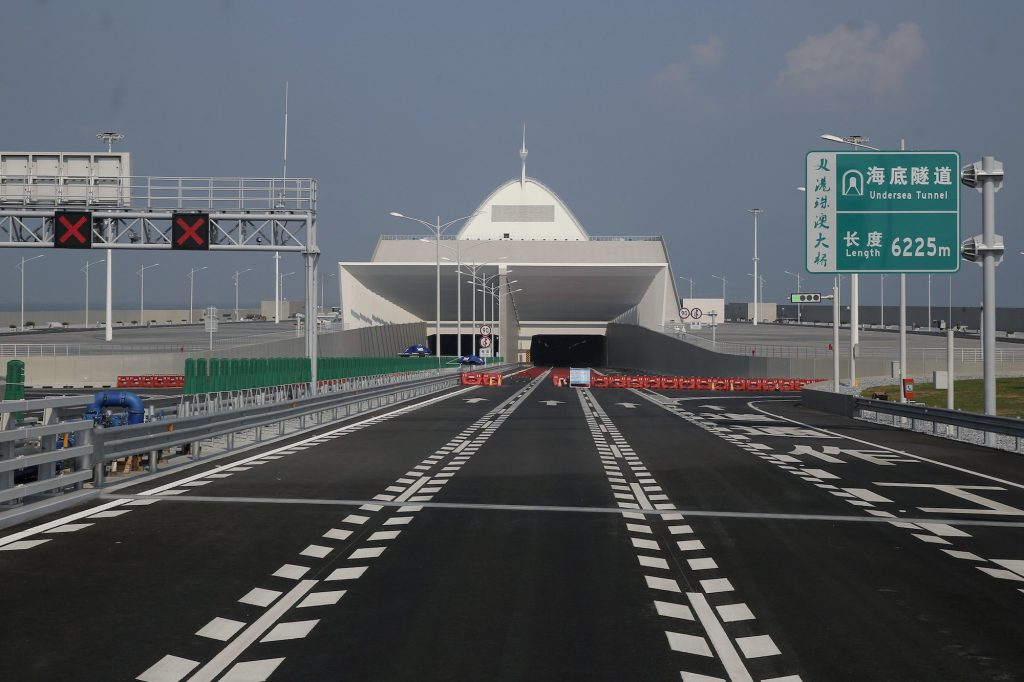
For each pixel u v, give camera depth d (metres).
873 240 36.34
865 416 48.16
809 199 36.56
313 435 35.06
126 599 11.05
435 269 131.50
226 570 12.65
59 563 13.01
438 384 77.19
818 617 10.53
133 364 75.69
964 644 9.49
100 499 19.03
